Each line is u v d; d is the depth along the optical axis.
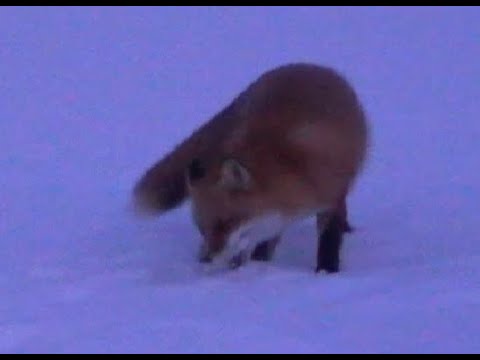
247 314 8.03
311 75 10.39
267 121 9.86
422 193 13.55
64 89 25.44
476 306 8.09
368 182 14.44
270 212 9.76
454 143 17.73
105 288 9.14
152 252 10.61
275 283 9.20
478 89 24.47
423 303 8.18
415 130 19.20
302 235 11.48
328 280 9.17
